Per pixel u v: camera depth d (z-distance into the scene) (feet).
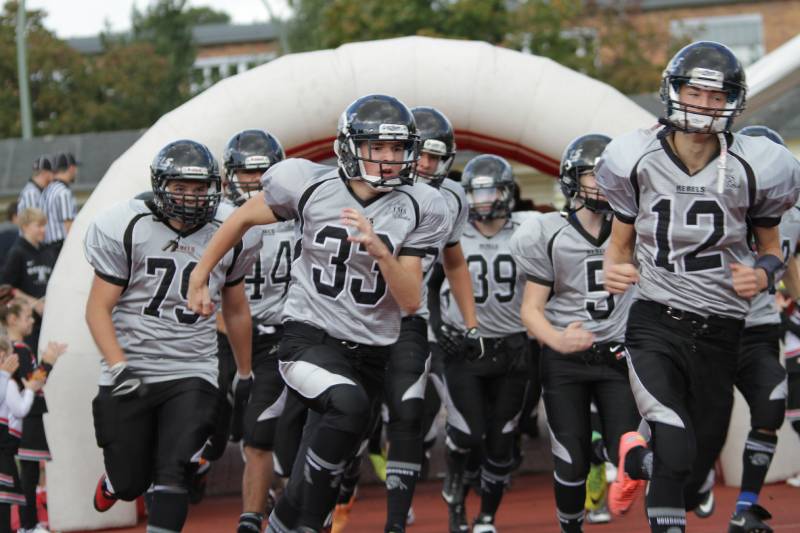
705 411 38.99
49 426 62.44
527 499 67.56
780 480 68.49
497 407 54.34
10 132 230.27
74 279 62.59
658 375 37.55
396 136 37.73
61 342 62.13
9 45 233.76
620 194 37.70
